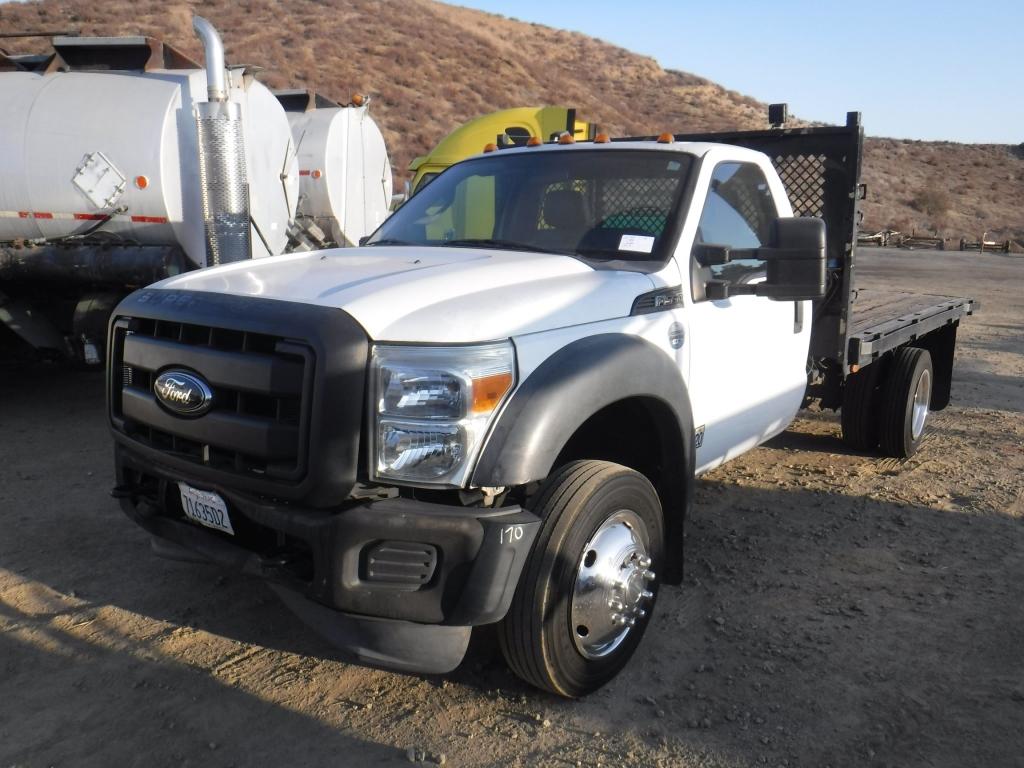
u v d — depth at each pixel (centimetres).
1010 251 3403
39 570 443
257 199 830
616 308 354
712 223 423
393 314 301
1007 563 473
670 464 378
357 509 289
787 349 487
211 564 351
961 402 856
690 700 342
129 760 301
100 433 690
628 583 338
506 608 298
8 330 748
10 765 297
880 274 2312
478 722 325
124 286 720
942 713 336
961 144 7662
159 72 727
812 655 376
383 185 1341
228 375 303
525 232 430
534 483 327
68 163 696
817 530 515
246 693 341
